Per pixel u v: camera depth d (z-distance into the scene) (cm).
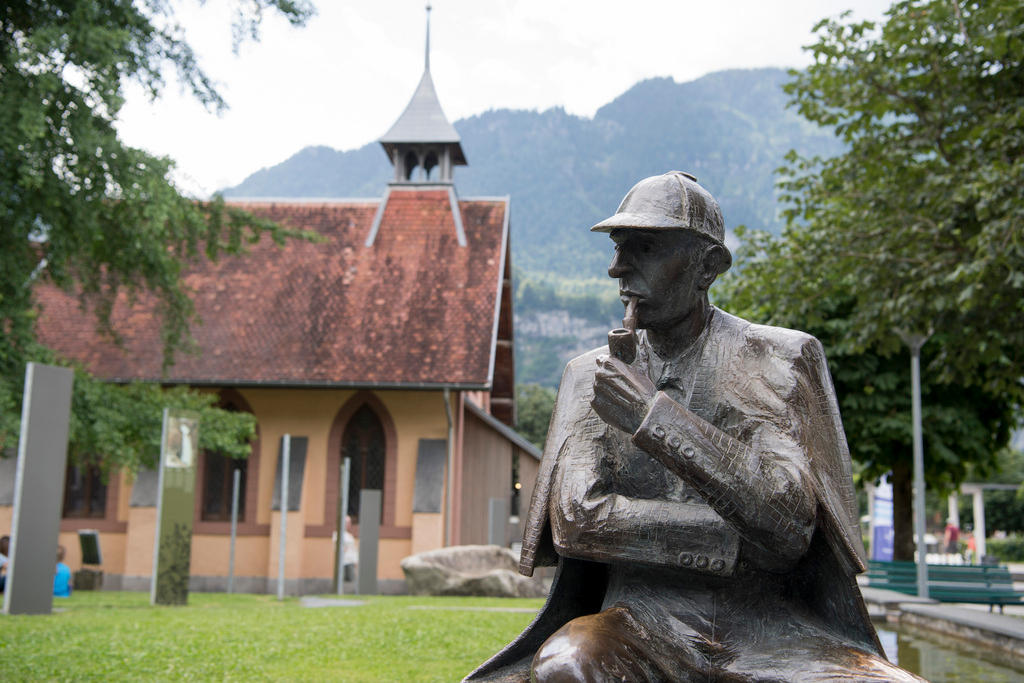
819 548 264
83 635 1047
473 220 3600
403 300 3338
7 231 1847
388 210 3634
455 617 1438
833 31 1502
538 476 292
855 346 1523
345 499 2312
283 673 784
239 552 3156
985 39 1316
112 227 2066
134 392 2319
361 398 3184
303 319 3309
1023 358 1534
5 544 1688
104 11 1838
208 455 3234
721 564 249
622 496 263
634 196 277
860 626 261
